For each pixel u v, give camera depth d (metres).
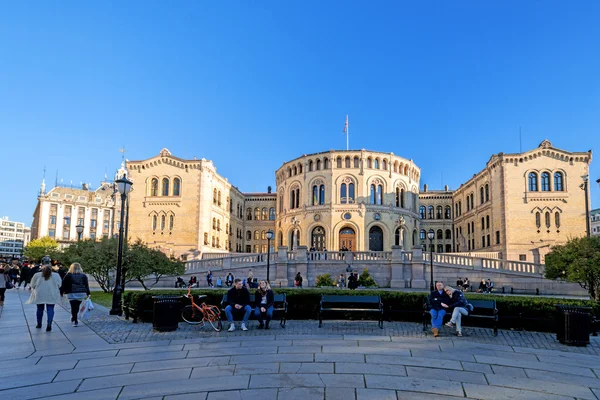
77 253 32.91
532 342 13.41
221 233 69.75
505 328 15.79
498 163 57.38
